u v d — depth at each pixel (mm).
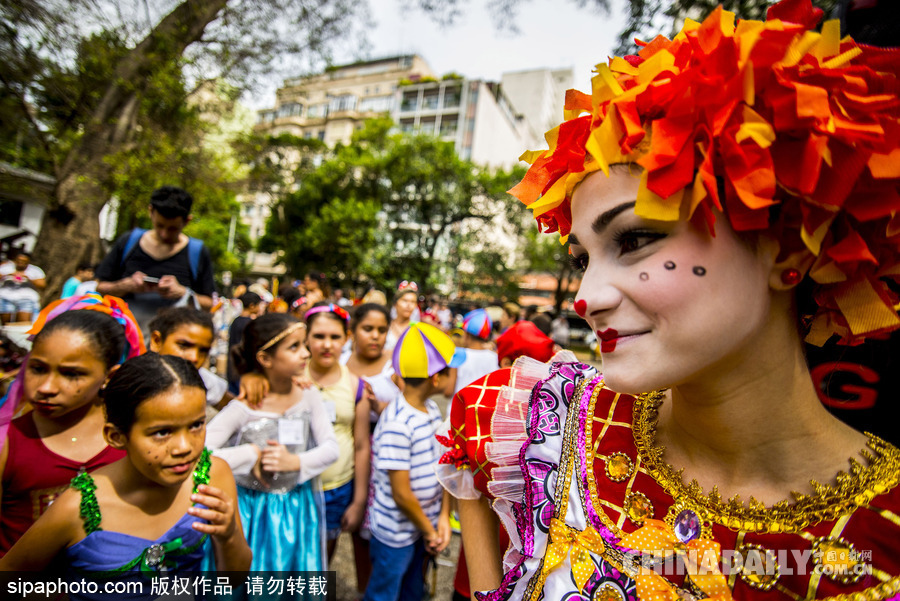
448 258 22266
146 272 3109
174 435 1409
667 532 781
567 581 803
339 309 2875
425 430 2346
